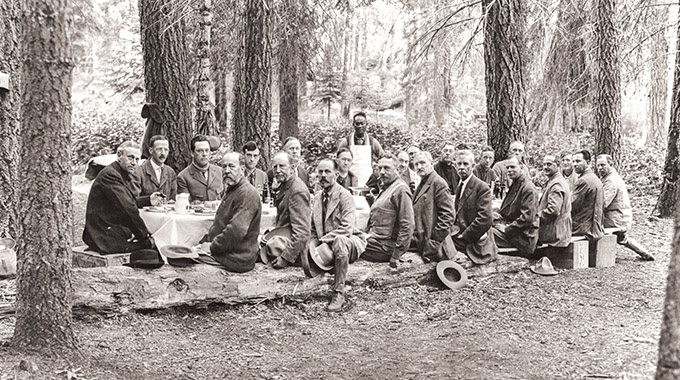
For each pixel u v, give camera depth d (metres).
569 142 17.70
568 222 9.02
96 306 6.29
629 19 15.01
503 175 10.16
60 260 5.16
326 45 16.47
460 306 7.42
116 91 25.31
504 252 8.92
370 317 7.09
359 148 10.36
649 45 16.22
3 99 8.02
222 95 20.67
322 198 7.70
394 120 27.80
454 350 6.01
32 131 5.00
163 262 6.80
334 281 7.38
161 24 10.77
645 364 5.34
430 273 8.02
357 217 8.26
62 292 5.19
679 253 3.10
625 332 6.35
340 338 6.48
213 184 8.80
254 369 5.58
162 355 5.77
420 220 8.07
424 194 8.12
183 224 7.29
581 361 5.53
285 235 7.38
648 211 13.52
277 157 7.34
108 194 6.92
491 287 8.05
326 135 21.25
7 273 6.92
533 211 8.77
